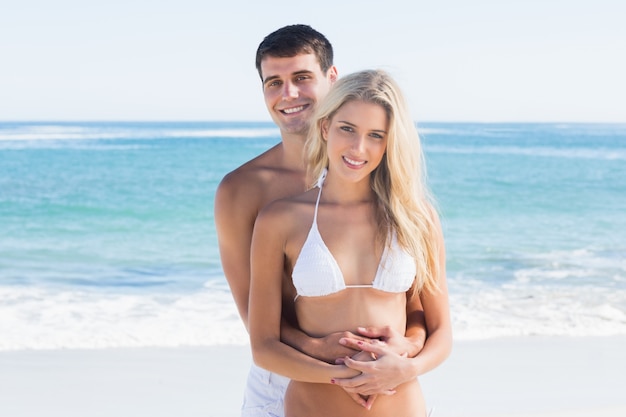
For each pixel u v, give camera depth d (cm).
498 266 1284
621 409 573
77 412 584
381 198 310
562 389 646
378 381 289
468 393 632
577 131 8594
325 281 298
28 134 6234
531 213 2070
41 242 1509
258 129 8144
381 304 304
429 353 303
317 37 352
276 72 346
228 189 360
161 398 616
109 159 3459
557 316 916
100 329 833
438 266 321
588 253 1427
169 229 1694
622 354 760
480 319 898
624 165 3700
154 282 1130
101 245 1482
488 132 8081
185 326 851
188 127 8819
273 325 308
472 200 2362
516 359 736
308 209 309
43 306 951
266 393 344
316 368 293
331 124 303
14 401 606
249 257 366
